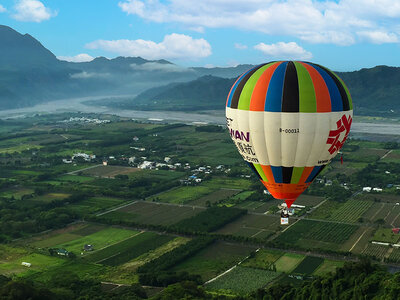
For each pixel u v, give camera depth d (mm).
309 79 104438
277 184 114250
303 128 104375
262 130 107312
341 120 106000
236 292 156500
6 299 129875
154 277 164500
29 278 170875
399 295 111250
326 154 109312
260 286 161125
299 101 103375
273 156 109438
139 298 144625
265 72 107938
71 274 172375
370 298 117688
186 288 148625
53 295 141875
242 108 109625
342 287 126000
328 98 104125
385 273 125438
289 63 107688
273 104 104812
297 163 108938
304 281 154250
